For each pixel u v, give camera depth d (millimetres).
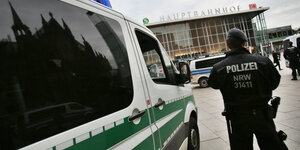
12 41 749
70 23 1028
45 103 804
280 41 55219
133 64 1484
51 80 851
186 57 30641
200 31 30812
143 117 1421
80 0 1147
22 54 770
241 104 1708
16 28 775
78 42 1040
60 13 988
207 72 11062
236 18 31125
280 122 3719
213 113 5141
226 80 1796
